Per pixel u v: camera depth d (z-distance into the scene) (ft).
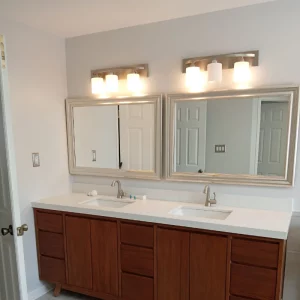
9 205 5.07
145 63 8.25
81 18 7.54
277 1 6.68
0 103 4.78
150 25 8.05
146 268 7.02
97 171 9.18
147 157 8.42
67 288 8.18
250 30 7.00
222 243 6.15
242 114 7.25
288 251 7.04
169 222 6.57
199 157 7.82
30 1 6.42
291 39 6.64
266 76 6.97
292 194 6.97
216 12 7.28
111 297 7.58
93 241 7.59
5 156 4.93
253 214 6.82
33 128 8.20
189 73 7.44
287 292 7.14
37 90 8.30
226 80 7.38
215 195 7.73
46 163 8.70
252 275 5.97
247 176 7.33
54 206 7.95
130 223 7.07
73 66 9.24
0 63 4.68
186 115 7.83
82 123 9.21
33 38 8.13
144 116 8.32
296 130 6.72
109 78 8.45
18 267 5.12
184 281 6.64
